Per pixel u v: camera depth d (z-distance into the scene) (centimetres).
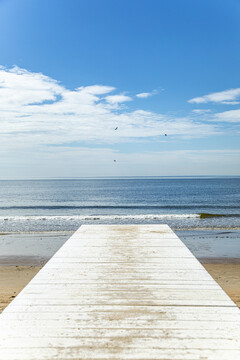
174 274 344
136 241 497
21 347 201
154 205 4091
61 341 209
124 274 344
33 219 2425
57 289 301
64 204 4562
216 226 1956
